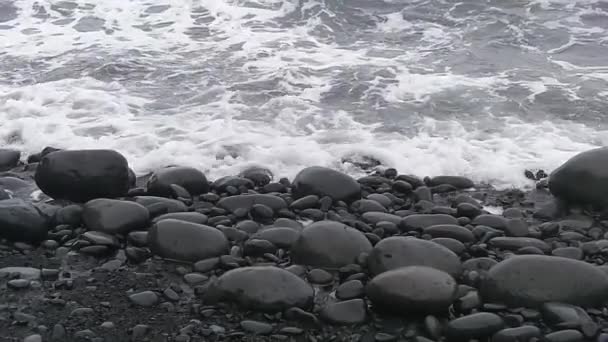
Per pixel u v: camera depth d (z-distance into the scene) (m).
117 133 7.04
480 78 8.23
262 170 6.39
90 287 4.68
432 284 4.32
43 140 6.91
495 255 5.06
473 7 10.28
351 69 8.47
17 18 10.11
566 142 6.86
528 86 8.02
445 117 7.37
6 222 5.12
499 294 4.39
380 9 10.30
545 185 6.25
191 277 4.74
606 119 7.31
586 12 10.12
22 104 7.55
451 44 9.22
